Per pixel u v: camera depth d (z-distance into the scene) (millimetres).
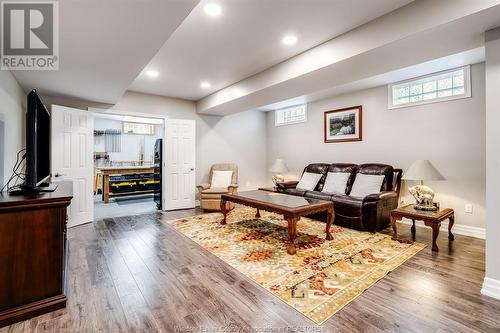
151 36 2098
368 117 4660
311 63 2938
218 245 3049
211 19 2322
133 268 2441
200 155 5770
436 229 2840
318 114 5582
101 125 7805
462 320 1650
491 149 1965
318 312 1740
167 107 5242
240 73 3777
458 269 2395
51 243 1796
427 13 1977
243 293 1989
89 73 2951
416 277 2236
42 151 2398
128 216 4574
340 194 4070
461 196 3553
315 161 5668
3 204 1612
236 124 6363
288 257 2680
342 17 2291
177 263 2555
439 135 3770
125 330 1567
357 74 3035
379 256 2703
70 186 2465
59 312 1747
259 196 3752
